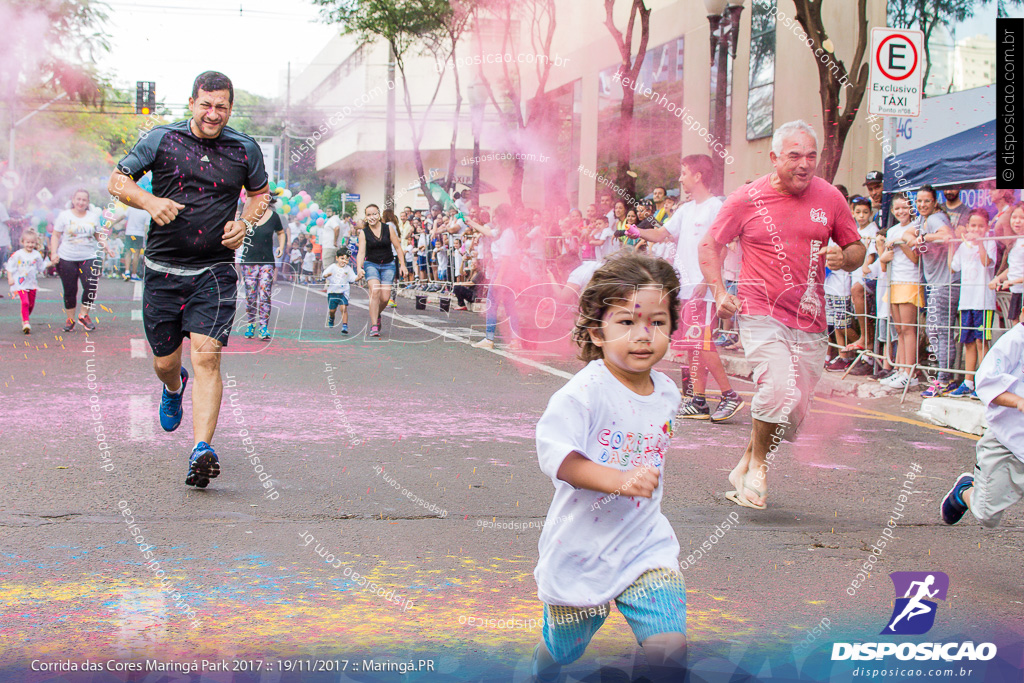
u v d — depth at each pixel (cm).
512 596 269
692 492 401
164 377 430
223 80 393
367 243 845
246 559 299
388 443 474
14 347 821
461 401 578
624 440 200
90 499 365
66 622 244
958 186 728
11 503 356
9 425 498
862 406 661
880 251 704
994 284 616
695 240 475
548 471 190
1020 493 323
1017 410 316
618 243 556
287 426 512
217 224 401
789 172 367
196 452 376
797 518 366
